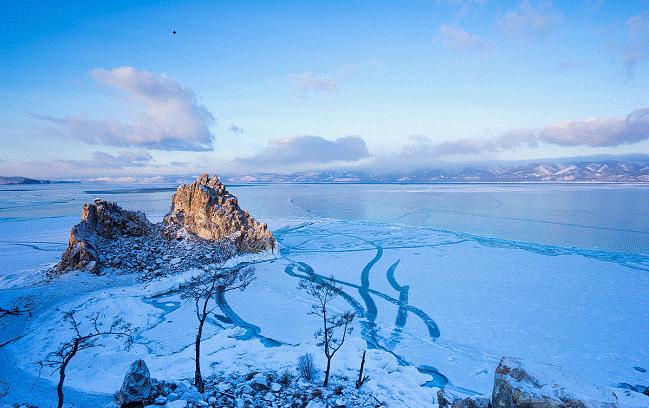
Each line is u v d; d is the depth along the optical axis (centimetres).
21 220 10950
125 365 2931
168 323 3934
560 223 10950
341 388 2441
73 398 2195
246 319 4078
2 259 6438
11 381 2519
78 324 3694
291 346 3441
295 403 2161
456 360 3306
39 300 4241
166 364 2942
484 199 19462
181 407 1830
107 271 5272
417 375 2989
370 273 5872
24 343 3284
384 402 2348
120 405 1905
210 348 3341
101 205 6119
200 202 6969
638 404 2508
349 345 3478
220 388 2242
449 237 8788
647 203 16538
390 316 4228
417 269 6106
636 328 3903
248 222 7119
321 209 15075
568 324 4006
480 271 5994
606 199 18762
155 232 6644
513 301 4675
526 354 3397
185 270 5522
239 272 5634
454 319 4150
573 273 5869
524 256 6969
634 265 6319
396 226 10362
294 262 6500
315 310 4341
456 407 1352
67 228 9575
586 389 1012
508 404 1085
